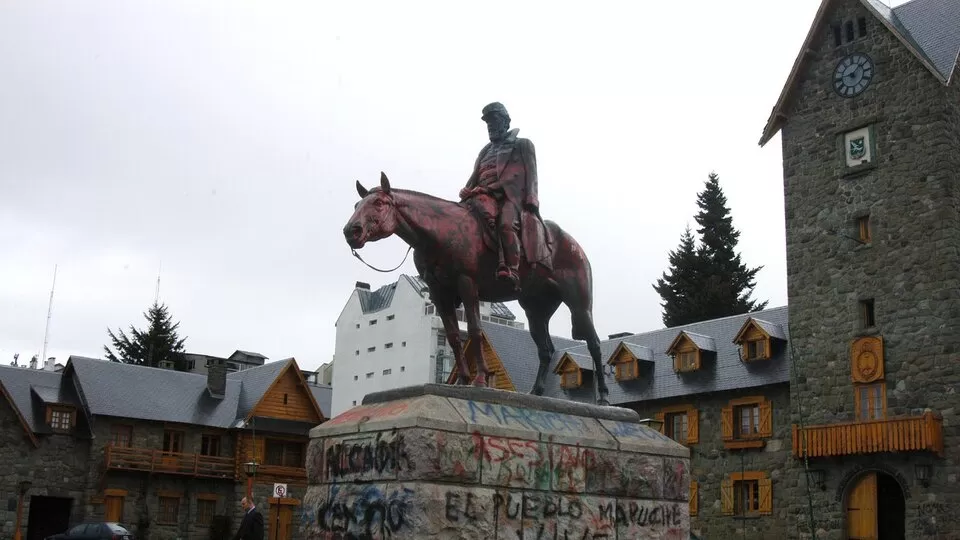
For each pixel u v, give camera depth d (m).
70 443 50.31
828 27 40.03
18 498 47.94
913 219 36.34
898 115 37.38
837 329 37.91
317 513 11.91
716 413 44.62
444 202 12.72
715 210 70.56
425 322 83.31
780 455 41.88
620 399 47.97
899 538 36.94
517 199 13.09
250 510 21.80
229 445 54.81
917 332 35.59
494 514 11.27
